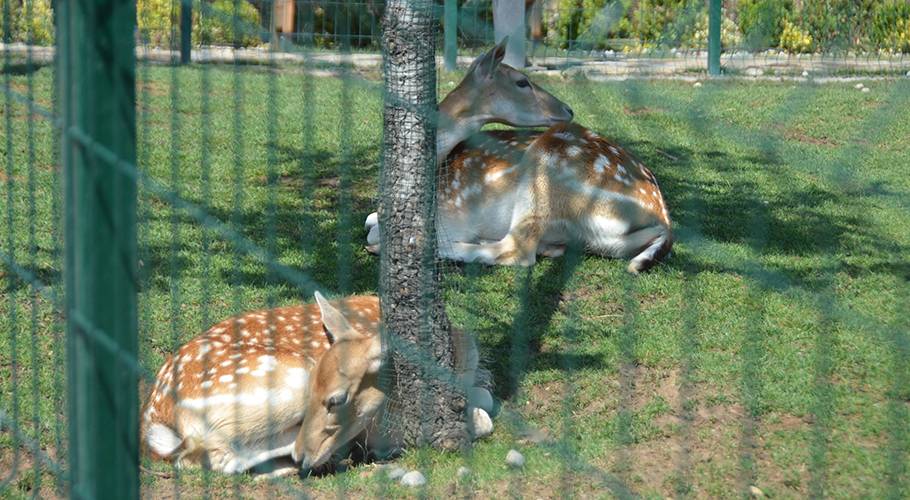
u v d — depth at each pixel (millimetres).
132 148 3090
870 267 6926
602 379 5695
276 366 5020
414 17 4312
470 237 7926
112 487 3197
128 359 3148
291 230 8289
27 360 6051
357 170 9938
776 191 7652
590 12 6891
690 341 3447
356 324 5297
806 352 5785
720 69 8156
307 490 4734
